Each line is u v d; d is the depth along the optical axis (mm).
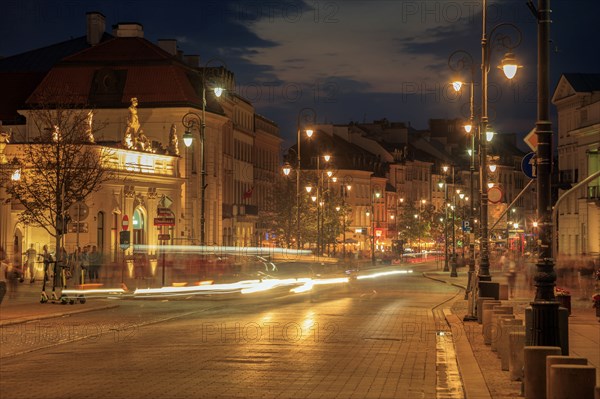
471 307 28594
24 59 89750
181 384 15398
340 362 18547
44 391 14578
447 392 14836
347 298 43062
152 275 54156
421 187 178125
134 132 66438
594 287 49375
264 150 118562
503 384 15344
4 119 80375
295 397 14125
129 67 79562
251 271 59406
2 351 20516
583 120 90000
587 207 86438
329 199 113375
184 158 78188
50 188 51094
